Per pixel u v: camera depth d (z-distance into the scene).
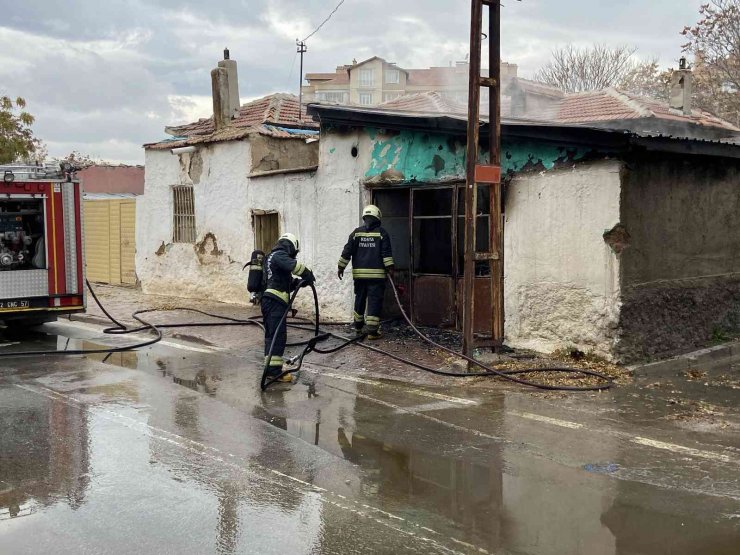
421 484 5.10
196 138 15.80
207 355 9.93
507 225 9.44
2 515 4.50
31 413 6.87
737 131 15.89
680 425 6.54
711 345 9.42
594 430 6.38
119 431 6.29
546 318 9.06
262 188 13.87
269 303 8.16
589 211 8.50
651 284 8.68
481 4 8.22
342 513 4.57
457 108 17.48
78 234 11.75
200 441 6.04
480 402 7.34
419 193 11.27
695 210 9.27
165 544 4.11
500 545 4.13
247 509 4.61
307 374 8.70
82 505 4.66
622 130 7.79
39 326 12.70
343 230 11.95
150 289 17.14
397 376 8.51
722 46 24.97
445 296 10.91
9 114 29.84
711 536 4.27
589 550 4.09
